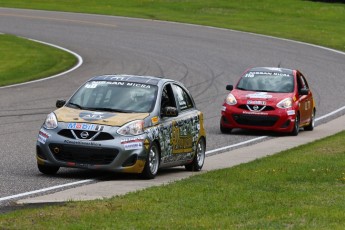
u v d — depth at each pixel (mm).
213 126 67500
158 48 119250
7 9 159875
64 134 40000
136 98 42250
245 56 115375
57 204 31906
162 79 44188
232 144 57875
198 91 87250
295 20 160125
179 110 43906
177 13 163625
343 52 124625
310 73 104938
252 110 63938
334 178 38781
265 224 27234
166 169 45500
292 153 50000
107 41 124750
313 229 26516
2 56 106688
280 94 65688
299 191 34625
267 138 62594
